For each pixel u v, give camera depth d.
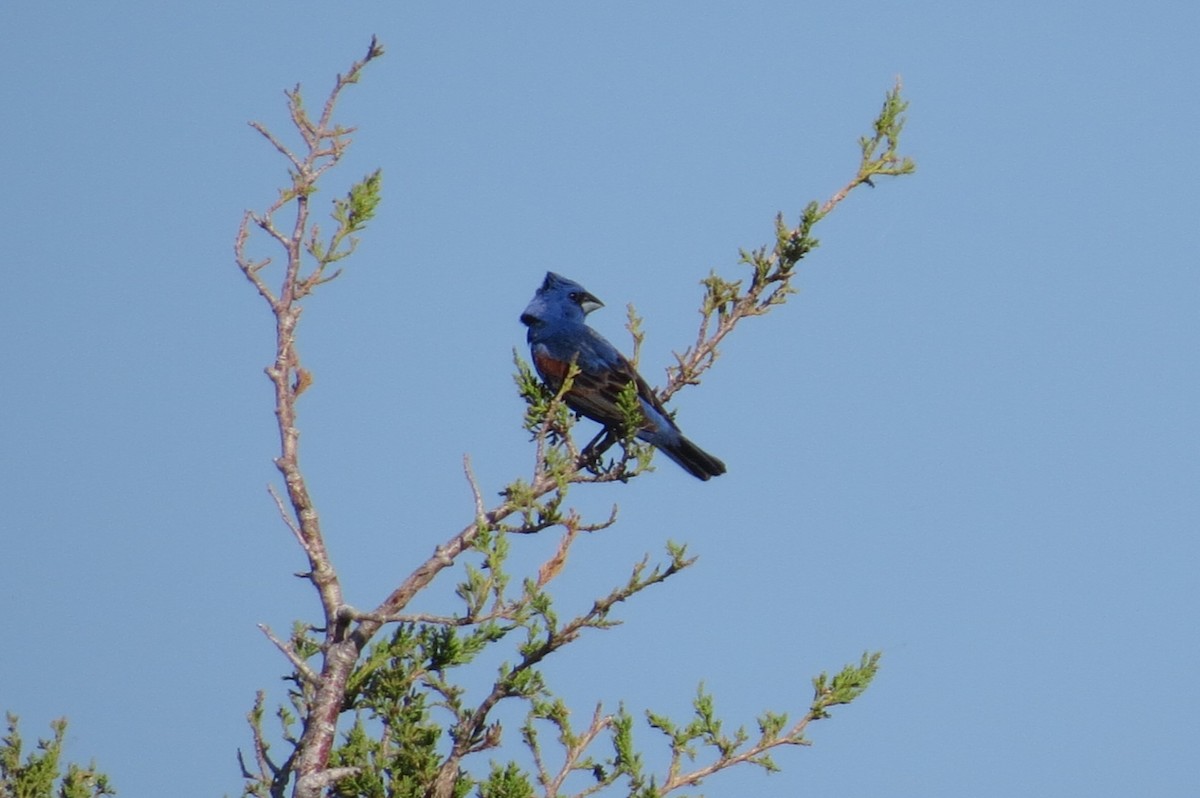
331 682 9.77
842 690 12.29
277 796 11.18
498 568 10.54
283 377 10.66
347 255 11.35
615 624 11.62
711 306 14.58
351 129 11.53
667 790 11.81
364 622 10.07
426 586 10.60
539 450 11.80
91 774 12.02
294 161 11.35
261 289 10.99
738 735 12.12
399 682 11.98
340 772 9.51
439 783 11.61
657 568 11.63
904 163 14.41
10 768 11.88
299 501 10.28
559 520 10.92
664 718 12.15
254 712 11.64
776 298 14.45
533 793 11.57
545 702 12.00
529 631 11.62
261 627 9.79
